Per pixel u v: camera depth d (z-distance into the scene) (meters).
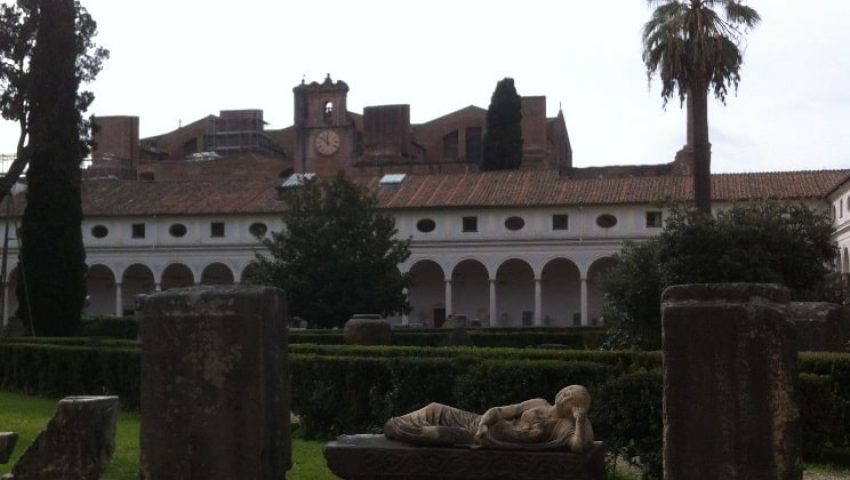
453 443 9.02
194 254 60.50
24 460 9.59
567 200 56.53
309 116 78.38
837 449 14.65
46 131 36.94
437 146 86.19
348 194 44.53
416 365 14.59
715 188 54.19
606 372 12.66
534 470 8.71
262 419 9.11
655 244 25.66
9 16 36.34
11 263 60.97
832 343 17.75
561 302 61.03
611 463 12.64
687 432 8.46
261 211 59.41
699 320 8.46
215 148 88.62
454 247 58.16
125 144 83.75
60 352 23.02
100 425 9.68
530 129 79.31
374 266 43.75
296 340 34.81
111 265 61.19
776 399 8.27
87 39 38.00
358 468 9.16
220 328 9.16
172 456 9.26
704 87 29.41
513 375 13.09
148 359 9.38
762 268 24.41
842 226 48.19
